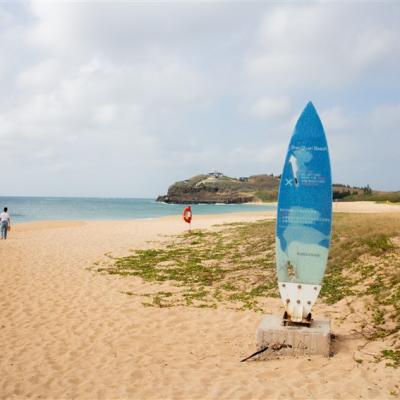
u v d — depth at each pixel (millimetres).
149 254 15844
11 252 16234
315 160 6816
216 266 13383
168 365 6254
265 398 5090
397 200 117625
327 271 11023
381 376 5477
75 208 90312
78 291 10562
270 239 15602
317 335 6344
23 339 7281
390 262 10406
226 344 7137
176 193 189000
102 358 6523
